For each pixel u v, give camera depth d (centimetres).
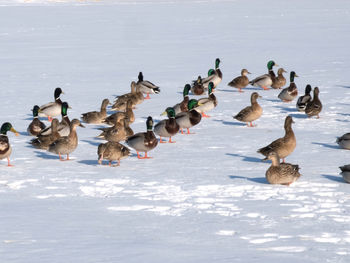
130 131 1752
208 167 1400
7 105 2430
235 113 2261
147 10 8400
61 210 1057
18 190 1207
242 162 1455
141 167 1414
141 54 4228
